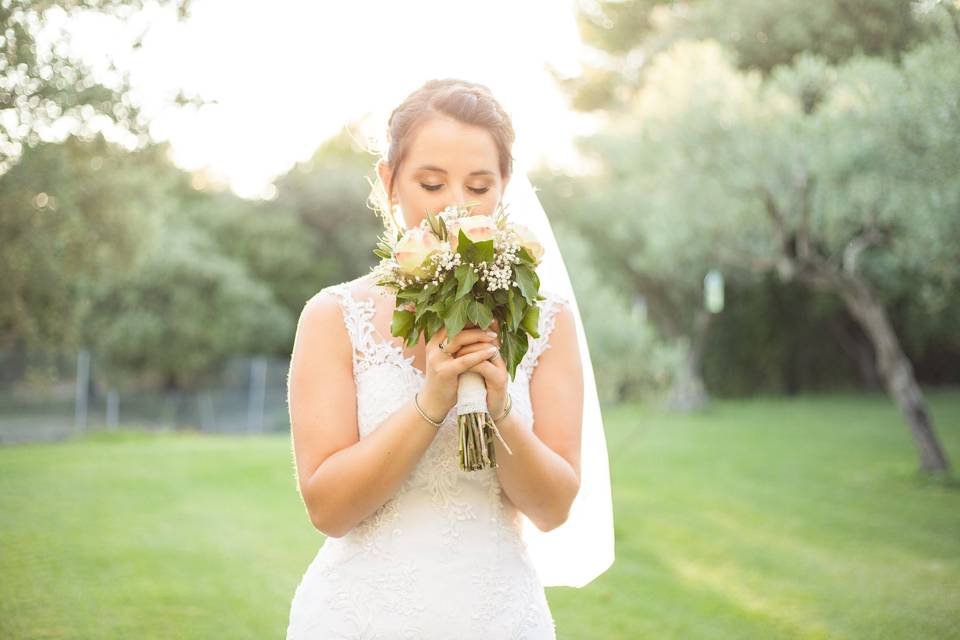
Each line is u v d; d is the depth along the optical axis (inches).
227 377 803.4
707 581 233.5
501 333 63.6
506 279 61.0
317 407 66.6
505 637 66.1
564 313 75.0
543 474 64.3
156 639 183.9
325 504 62.9
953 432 576.1
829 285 393.7
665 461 468.8
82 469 423.2
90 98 297.6
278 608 207.5
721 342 919.7
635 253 644.7
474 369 60.9
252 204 1064.8
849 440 559.5
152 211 414.0
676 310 761.0
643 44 542.0
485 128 67.4
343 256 1060.5
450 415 67.8
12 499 335.6
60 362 649.0
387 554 66.1
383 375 67.6
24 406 627.2
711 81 355.3
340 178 1064.8
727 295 895.7
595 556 85.5
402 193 68.6
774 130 340.8
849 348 971.9
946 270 324.8
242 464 454.9
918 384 954.7
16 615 197.3
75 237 372.2
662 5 500.1
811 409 794.2
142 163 365.1
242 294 827.4
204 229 989.2
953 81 239.8
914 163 284.7
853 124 307.0
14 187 315.6
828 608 207.9
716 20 404.5
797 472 425.4
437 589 65.3
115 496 350.9
